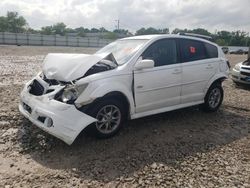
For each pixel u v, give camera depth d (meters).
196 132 5.73
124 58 5.38
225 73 7.03
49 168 4.08
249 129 6.12
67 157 4.41
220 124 6.30
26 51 33.00
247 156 4.78
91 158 4.41
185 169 4.23
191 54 6.34
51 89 4.80
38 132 5.22
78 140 4.96
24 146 4.70
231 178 4.05
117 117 5.11
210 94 6.83
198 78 6.39
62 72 4.79
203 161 4.50
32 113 4.77
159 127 5.85
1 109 6.42
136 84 5.22
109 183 3.78
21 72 12.84
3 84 9.43
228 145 5.20
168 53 5.89
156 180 3.90
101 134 4.93
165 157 4.57
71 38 63.97
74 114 4.46
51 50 38.16
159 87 5.62
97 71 4.97
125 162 4.34
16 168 4.04
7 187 3.58
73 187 3.66
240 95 9.33
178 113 6.85
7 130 5.29
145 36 6.04
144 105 5.44
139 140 5.14
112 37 86.44
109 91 4.77
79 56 4.99
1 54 25.73
